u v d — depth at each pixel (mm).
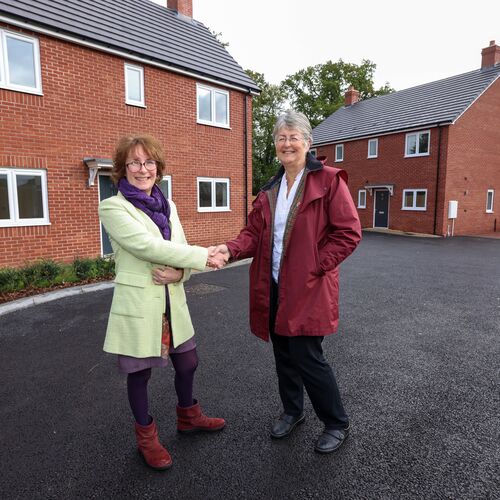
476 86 18781
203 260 2230
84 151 8742
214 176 11664
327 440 2455
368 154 21625
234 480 2201
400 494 2078
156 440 2336
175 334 2316
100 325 5000
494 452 2420
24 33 7723
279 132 2383
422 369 3648
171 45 10992
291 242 2320
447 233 18047
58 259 8398
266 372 3613
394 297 6477
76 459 2398
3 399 3156
